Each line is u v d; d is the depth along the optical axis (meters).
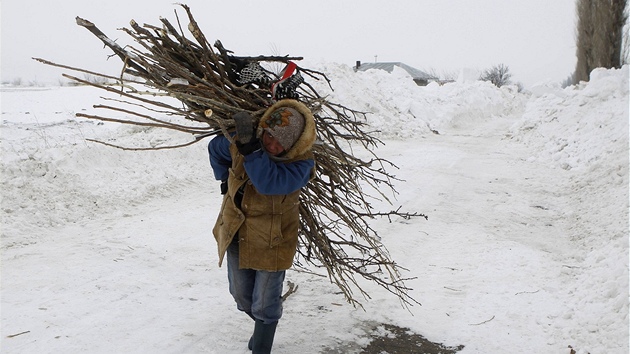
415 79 50.50
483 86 30.70
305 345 3.83
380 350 3.84
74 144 8.64
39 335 3.73
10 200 6.65
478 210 7.95
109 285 4.64
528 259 5.69
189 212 7.27
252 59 3.50
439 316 4.38
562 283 5.02
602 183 8.96
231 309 4.32
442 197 8.70
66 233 6.21
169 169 8.98
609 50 25.89
